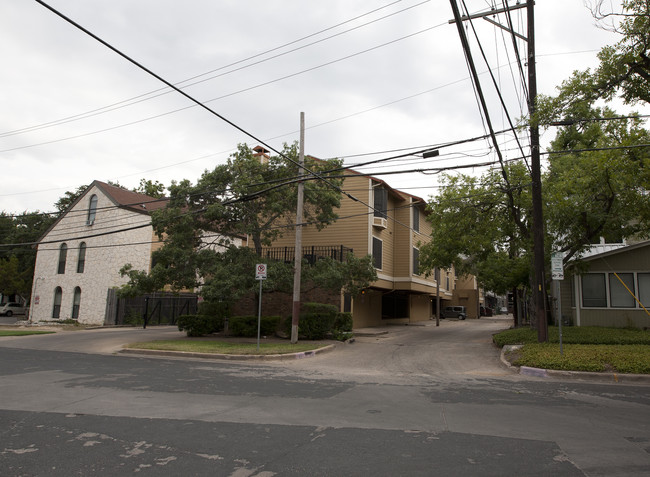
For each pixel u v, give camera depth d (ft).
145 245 105.40
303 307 66.59
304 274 61.98
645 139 41.52
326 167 62.13
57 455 16.51
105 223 101.76
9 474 14.60
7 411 23.15
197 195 60.80
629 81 41.81
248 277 57.16
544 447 17.63
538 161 45.88
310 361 46.80
